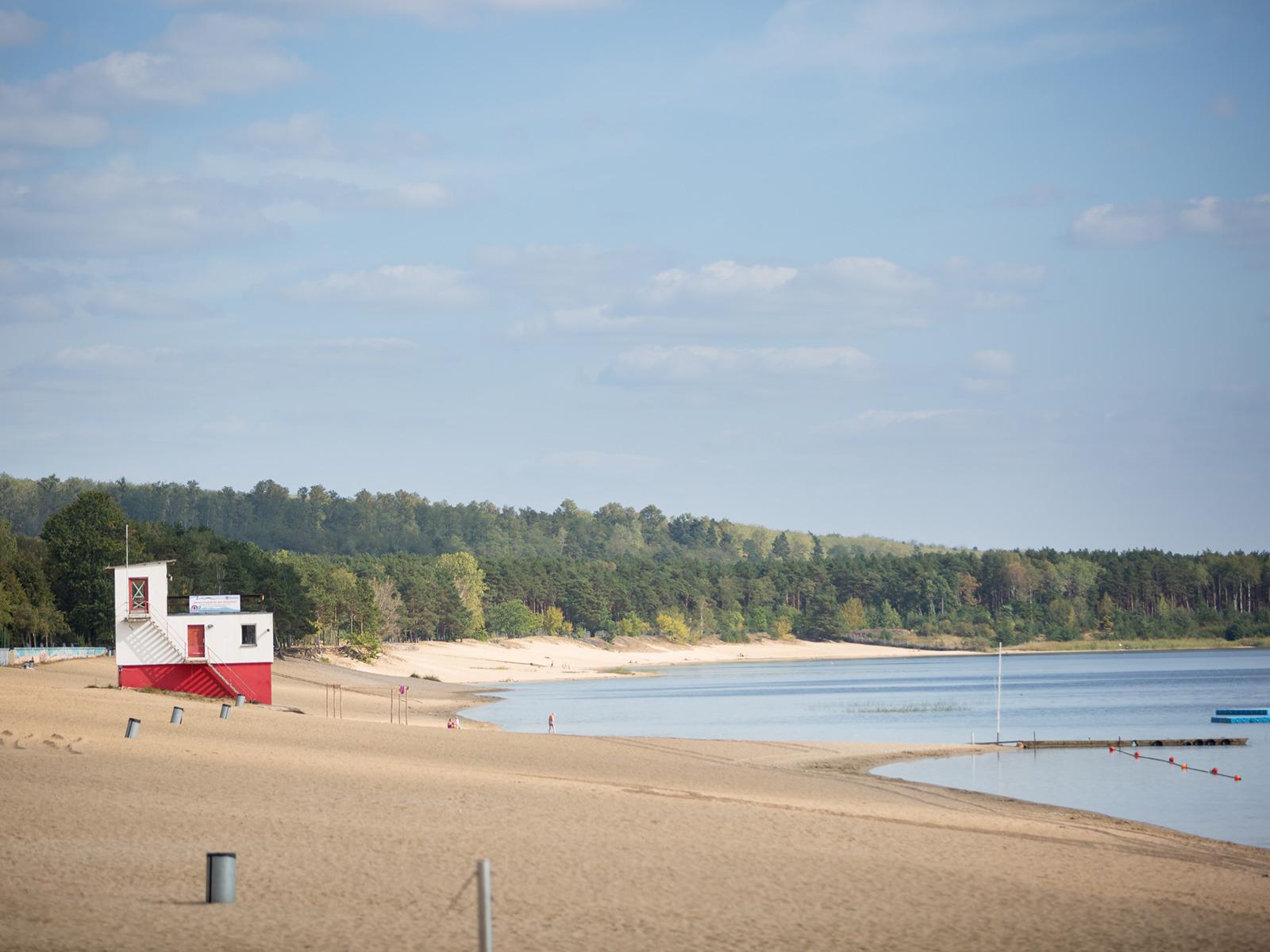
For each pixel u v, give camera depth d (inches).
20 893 1685.5
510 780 3289.9
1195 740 5595.5
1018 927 1872.5
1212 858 2780.5
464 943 1585.9
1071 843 2802.7
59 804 2380.7
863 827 2792.8
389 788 2942.9
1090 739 5812.0
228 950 1477.6
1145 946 1796.3
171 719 4192.9
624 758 4343.0
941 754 5078.7
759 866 2219.5
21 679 5718.5
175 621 6077.8
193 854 2038.6
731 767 4261.8
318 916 1686.8
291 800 2659.9
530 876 2037.4
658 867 2159.2
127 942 1480.1
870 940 1745.8
